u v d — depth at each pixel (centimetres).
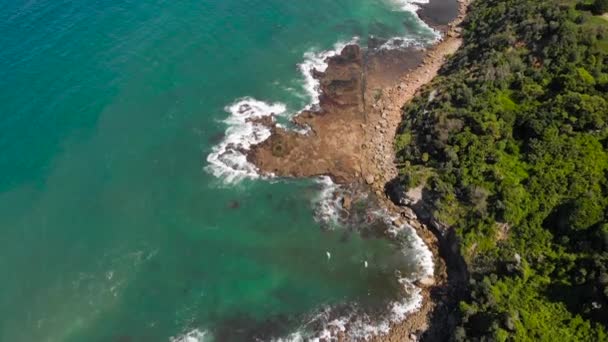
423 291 7556
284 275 7862
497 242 7369
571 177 7344
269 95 10544
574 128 7894
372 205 8694
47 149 9344
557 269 6756
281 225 8481
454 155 8375
